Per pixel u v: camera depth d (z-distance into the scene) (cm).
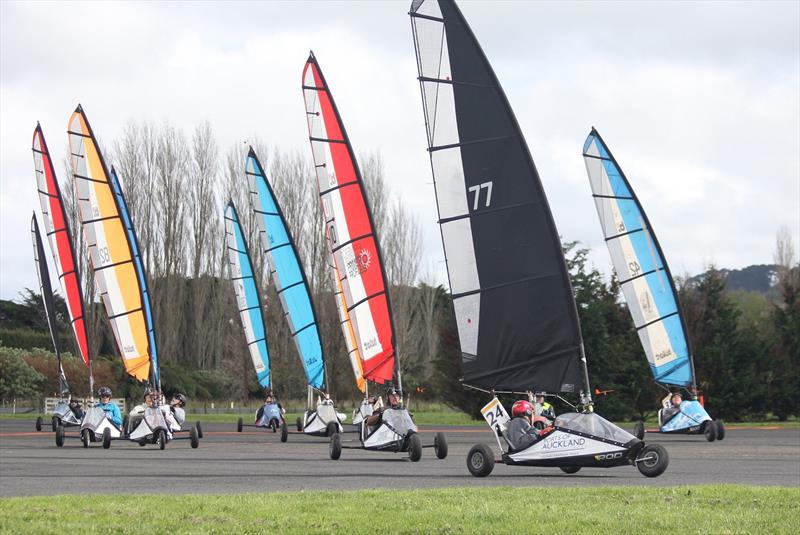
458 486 2014
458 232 2577
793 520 1448
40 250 4866
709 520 1441
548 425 2348
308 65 3791
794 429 5425
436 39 2600
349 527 1366
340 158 3725
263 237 5066
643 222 4931
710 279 7269
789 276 9588
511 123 2527
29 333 8756
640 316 4969
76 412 4659
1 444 3856
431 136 2608
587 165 4981
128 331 4306
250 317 5997
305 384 8512
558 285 2478
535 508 1547
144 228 8888
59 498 1659
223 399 8662
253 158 5022
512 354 2505
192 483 2120
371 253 3638
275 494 1734
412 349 8925
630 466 2545
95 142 4253
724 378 6925
